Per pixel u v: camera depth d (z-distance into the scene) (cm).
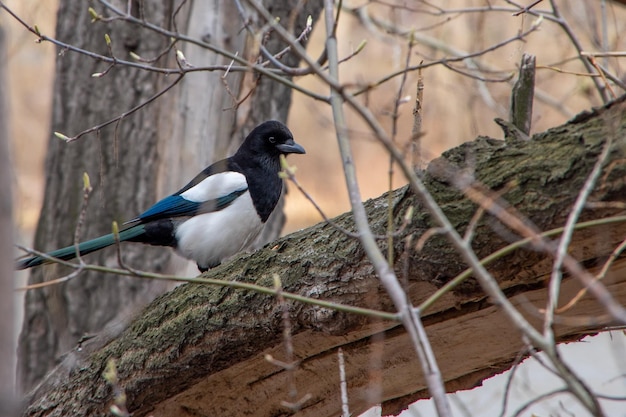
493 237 651
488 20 1578
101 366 894
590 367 1541
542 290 700
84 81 1334
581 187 610
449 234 497
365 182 2294
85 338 937
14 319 364
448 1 1725
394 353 809
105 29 1312
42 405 929
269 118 1361
